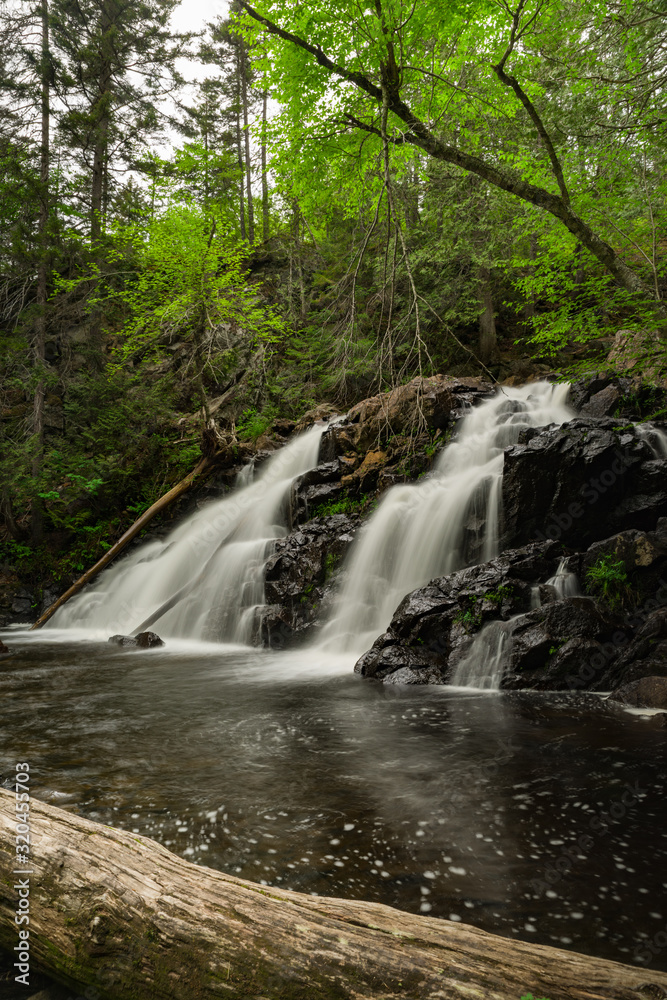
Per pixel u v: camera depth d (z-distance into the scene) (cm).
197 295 1697
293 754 512
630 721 604
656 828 369
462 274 1873
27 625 1656
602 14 752
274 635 1136
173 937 216
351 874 318
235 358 2127
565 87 844
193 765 487
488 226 1612
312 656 1029
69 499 1889
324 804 407
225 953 208
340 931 212
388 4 624
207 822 380
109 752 521
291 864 328
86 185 2353
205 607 1304
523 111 987
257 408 2111
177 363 2288
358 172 830
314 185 856
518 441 1184
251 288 1831
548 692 734
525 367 1933
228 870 322
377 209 671
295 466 1647
